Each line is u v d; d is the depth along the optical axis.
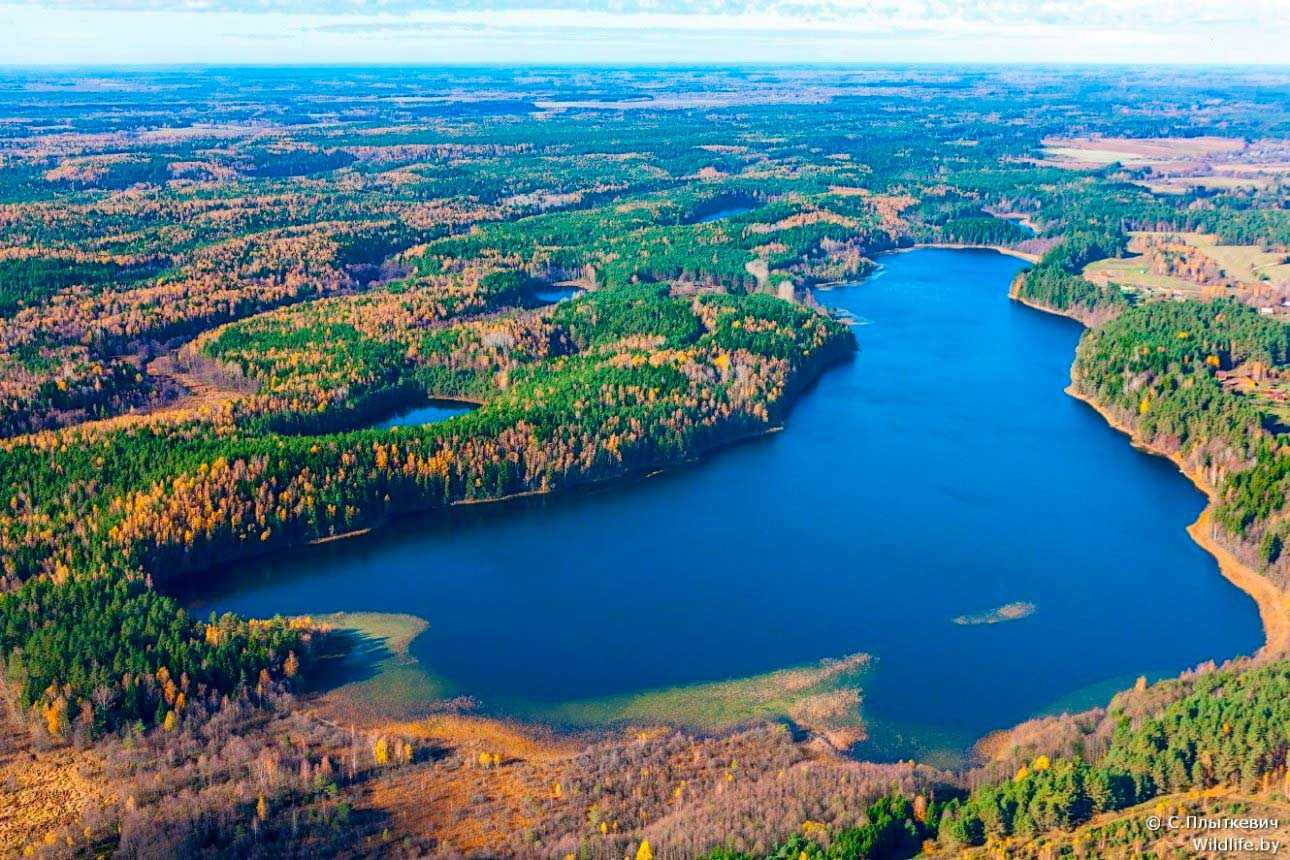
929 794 149.25
